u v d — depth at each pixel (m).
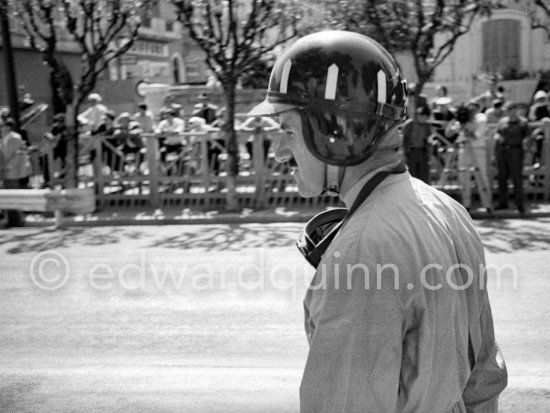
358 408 1.25
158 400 3.45
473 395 1.59
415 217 1.36
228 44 12.44
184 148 13.19
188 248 9.65
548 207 11.98
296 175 1.49
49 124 22.08
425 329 1.29
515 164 11.48
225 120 12.60
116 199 13.39
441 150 12.48
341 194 1.45
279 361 4.90
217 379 3.75
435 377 1.33
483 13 12.41
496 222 11.15
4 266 8.81
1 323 6.22
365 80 1.36
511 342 5.33
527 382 4.07
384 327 1.25
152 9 13.12
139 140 13.32
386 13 12.13
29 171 13.18
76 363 4.85
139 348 5.36
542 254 8.59
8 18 12.70
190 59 31.69
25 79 23.19
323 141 1.37
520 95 19.52
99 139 13.33
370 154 1.39
